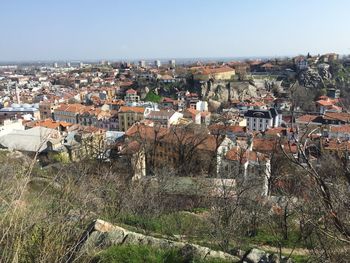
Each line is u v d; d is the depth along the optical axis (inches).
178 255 298.4
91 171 938.7
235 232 512.7
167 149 1449.3
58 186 408.8
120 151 1302.9
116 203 569.9
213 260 297.3
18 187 239.1
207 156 1385.3
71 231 269.6
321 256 213.8
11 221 213.5
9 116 3312.0
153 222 552.7
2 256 199.3
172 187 896.9
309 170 165.0
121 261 282.4
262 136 1802.4
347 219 165.3
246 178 883.4
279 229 552.1
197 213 716.7
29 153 1469.0
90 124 3221.0
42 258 210.5
